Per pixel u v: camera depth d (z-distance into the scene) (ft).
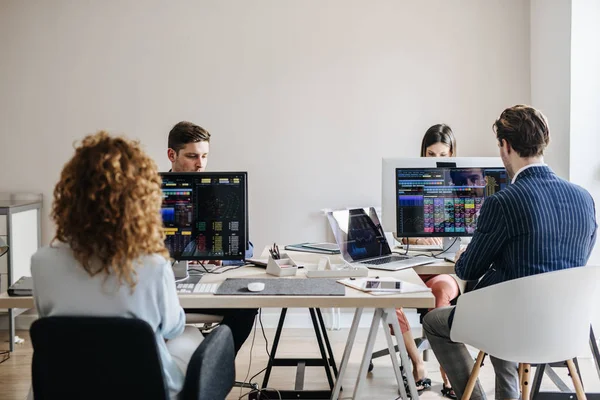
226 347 6.22
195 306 6.84
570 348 6.65
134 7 13.20
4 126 13.37
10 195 13.44
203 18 13.21
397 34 13.25
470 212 9.23
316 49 13.25
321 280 7.64
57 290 5.30
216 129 13.35
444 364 7.63
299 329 13.52
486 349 6.79
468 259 7.18
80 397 5.35
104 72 13.28
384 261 8.75
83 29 13.24
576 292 6.48
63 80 13.30
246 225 8.07
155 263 5.32
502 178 9.21
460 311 6.88
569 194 6.95
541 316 6.51
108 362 5.23
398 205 9.25
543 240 6.80
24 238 12.55
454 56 13.26
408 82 13.29
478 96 13.30
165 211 8.00
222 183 8.02
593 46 11.13
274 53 13.25
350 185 13.43
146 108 13.32
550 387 9.99
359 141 13.37
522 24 13.20
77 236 5.07
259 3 13.17
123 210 5.05
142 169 5.24
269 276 7.97
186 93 13.30
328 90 13.30
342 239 8.71
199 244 8.02
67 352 5.22
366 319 13.58
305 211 13.46
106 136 5.32
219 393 6.05
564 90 11.41
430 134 10.96
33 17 13.23
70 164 5.21
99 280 5.24
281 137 13.35
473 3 13.21
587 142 11.18
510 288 6.51
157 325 5.45
